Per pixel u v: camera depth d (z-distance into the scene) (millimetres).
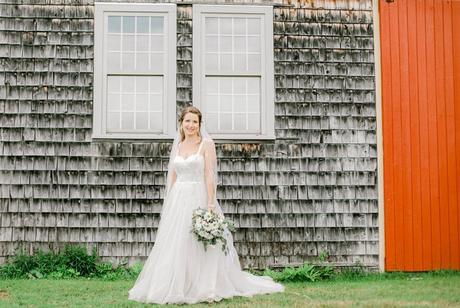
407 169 8469
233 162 8328
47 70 8273
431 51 8570
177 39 8375
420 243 8430
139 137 8234
